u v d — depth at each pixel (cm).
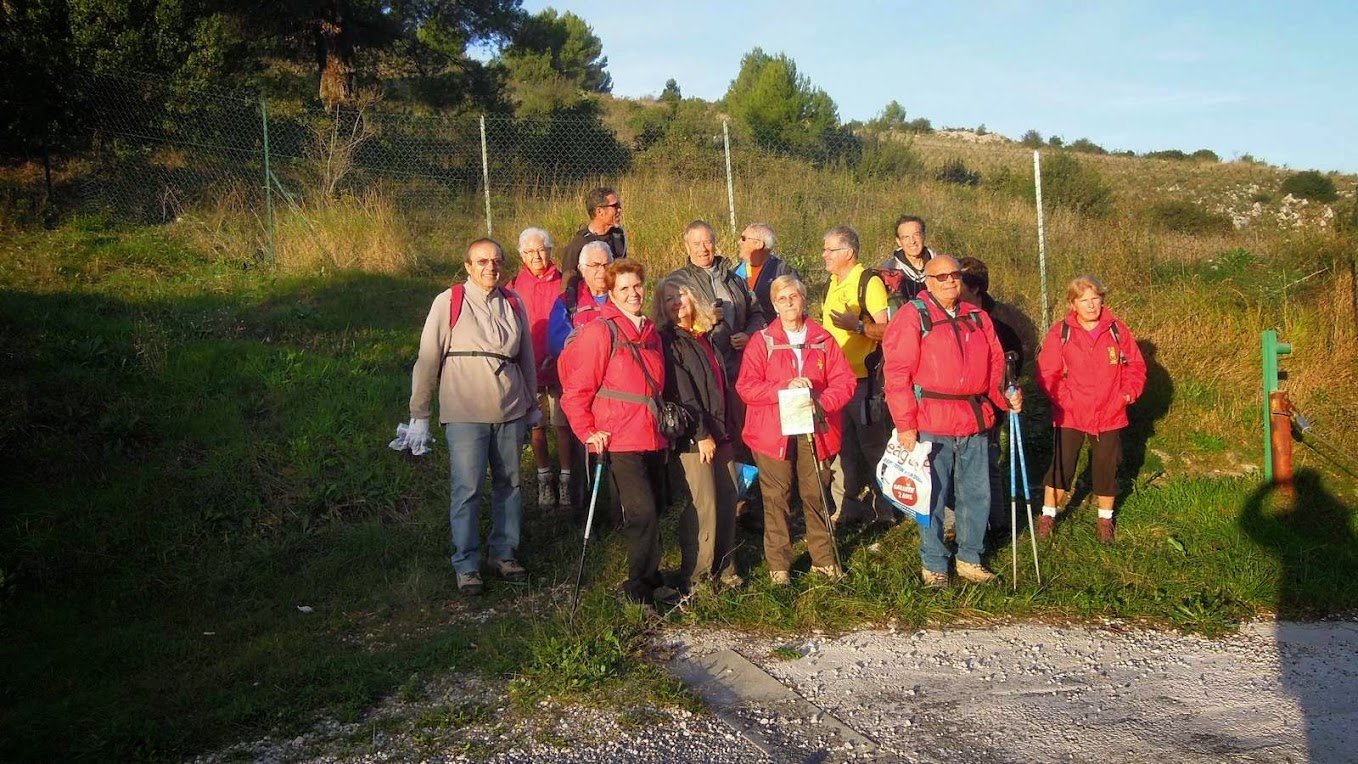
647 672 448
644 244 1112
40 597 537
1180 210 1605
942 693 449
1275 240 1048
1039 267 976
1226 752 400
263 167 1229
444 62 1888
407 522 650
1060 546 627
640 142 1433
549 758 388
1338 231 982
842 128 2222
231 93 1364
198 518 620
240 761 389
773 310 638
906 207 1184
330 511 646
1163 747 404
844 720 422
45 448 654
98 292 930
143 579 563
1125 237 1046
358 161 1277
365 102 1448
